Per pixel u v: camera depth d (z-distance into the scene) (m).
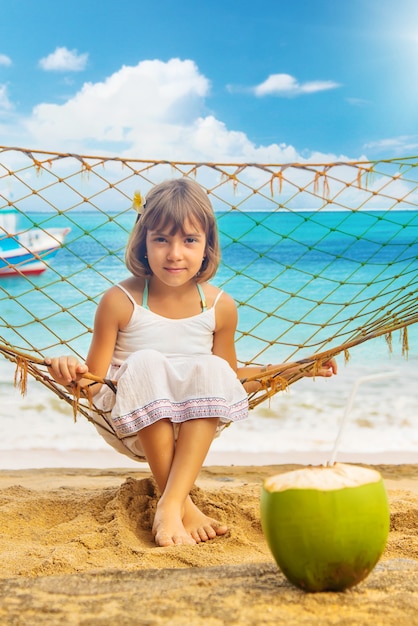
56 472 3.42
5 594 1.19
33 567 1.71
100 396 2.35
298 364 2.36
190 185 2.44
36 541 2.10
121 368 2.19
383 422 4.39
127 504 2.35
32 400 4.87
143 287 2.50
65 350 6.44
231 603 1.14
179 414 2.13
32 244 11.36
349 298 8.72
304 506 1.16
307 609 1.12
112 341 2.44
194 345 2.47
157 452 2.11
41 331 7.17
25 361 2.23
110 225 15.07
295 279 10.48
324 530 1.15
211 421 2.12
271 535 1.19
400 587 1.20
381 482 1.21
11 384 5.23
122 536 2.04
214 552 1.93
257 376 2.36
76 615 1.10
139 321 2.44
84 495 2.58
